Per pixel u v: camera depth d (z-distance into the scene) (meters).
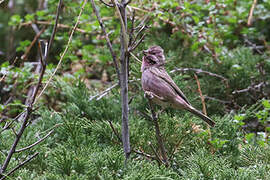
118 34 12.84
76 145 9.01
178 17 12.59
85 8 11.49
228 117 10.25
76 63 13.75
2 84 12.55
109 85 12.76
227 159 9.22
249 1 14.50
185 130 9.51
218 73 12.99
